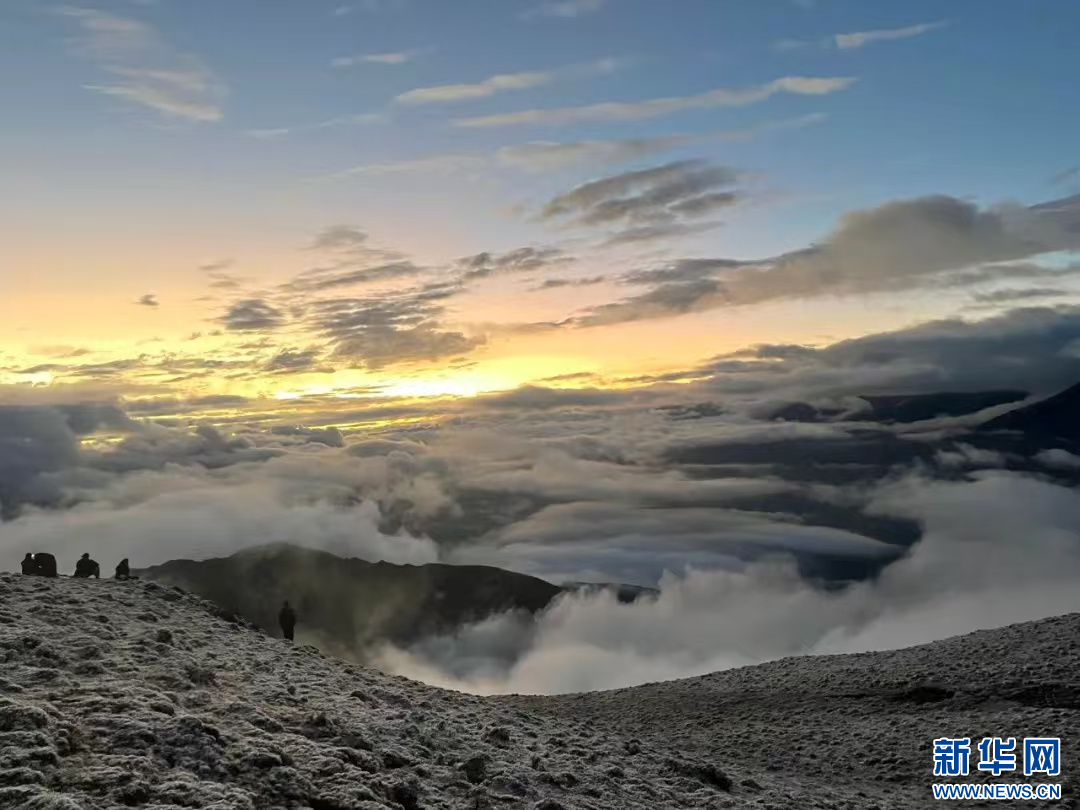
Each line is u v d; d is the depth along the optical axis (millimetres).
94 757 9742
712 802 15867
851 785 24188
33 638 15156
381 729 14375
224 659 18047
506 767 14234
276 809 9562
